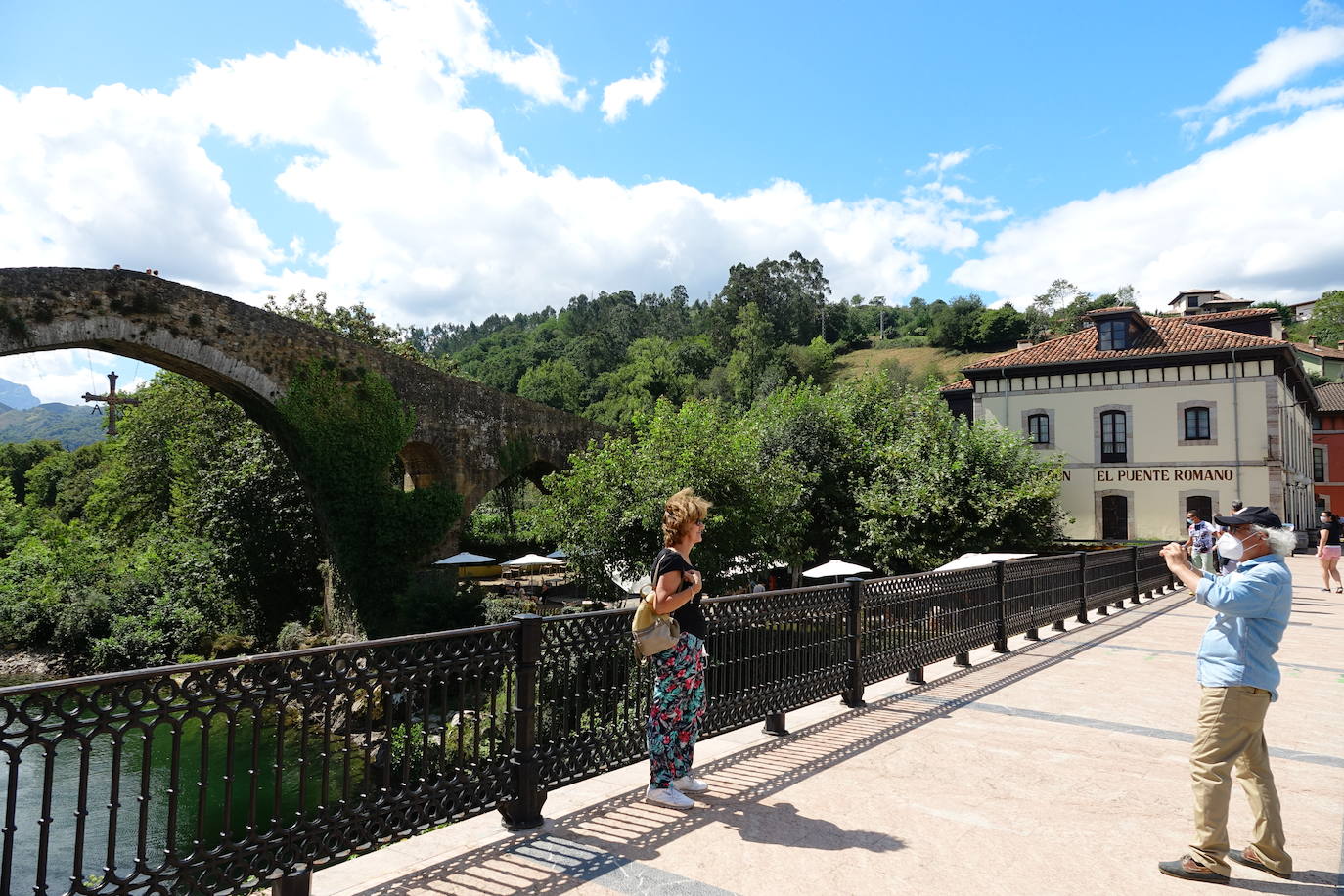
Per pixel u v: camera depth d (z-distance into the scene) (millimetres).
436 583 23125
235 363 20297
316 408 21844
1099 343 33719
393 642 3525
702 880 3402
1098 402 33094
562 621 4398
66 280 17344
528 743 4082
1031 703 7020
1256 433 30188
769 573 24609
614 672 4742
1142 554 17141
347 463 22484
